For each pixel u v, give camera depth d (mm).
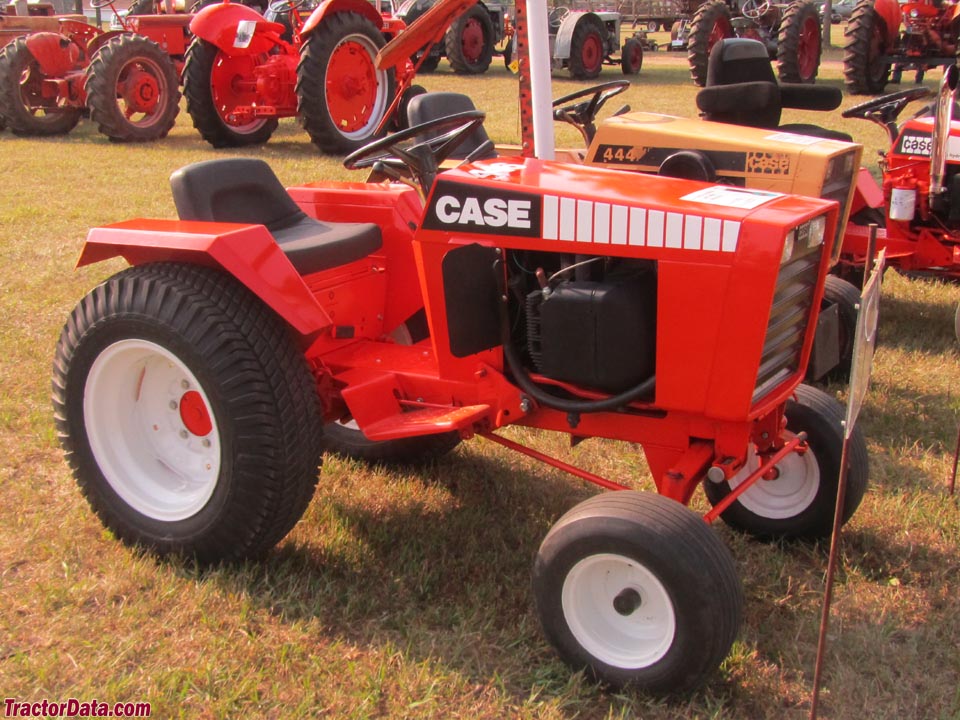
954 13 12328
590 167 3027
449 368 3027
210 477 3025
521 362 2930
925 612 2857
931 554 3152
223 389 2760
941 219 5238
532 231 2723
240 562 2965
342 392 2982
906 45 13031
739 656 2604
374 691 2463
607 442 4008
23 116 11570
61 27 13008
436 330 2992
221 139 10680
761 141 4395
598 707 2473
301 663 2570
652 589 2434
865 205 5285
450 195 2834
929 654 2666
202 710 2395
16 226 7172
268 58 10789
